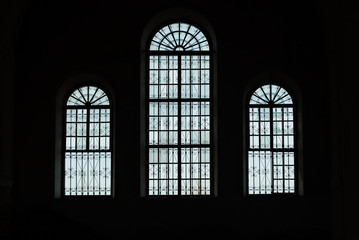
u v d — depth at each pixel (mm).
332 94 13906
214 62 21031
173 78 21219
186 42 21359
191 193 20656
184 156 20859
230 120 20141
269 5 20703
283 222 19484
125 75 20391
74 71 20438
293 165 20734
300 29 20547
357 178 12570
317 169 19844
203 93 21156
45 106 20250
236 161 19922
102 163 20781
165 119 21047
